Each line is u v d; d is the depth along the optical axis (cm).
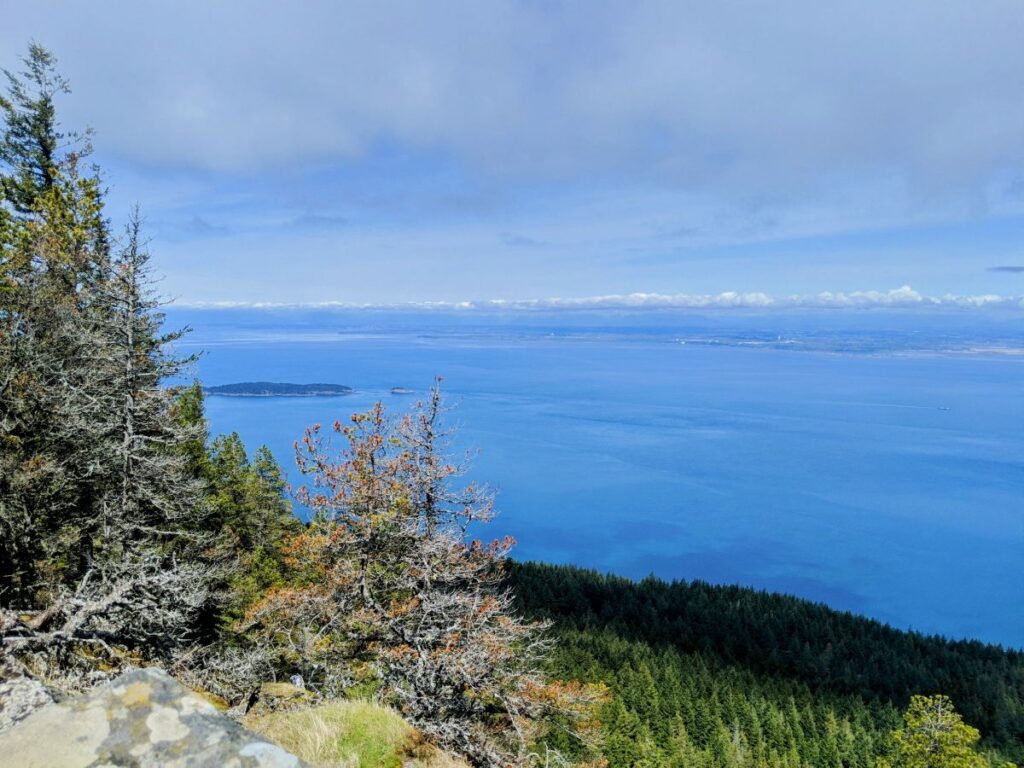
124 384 1797
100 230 2783
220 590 2239
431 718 1423
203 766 374
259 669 1527
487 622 1714
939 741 4106
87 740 384
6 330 1747
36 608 1450
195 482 2095
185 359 2164
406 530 1694
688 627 10269
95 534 1792
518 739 1545
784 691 8550
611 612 10538
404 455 1780
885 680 9094
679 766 5962
